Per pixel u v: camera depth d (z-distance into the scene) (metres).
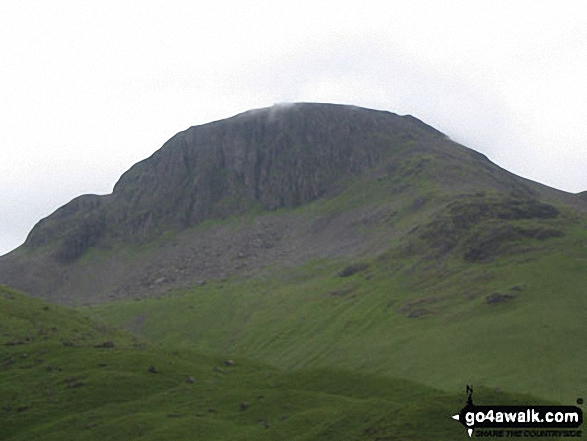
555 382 133.25
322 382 107.88
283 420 89.56
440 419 72.00
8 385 108.00
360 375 110.25
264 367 134.00
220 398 102.19
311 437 79.25
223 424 90.38
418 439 68.94
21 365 117.69
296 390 104.19
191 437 85.50
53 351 124.31
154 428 89.62
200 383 111.12
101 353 124.19
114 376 110.50
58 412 97.88
